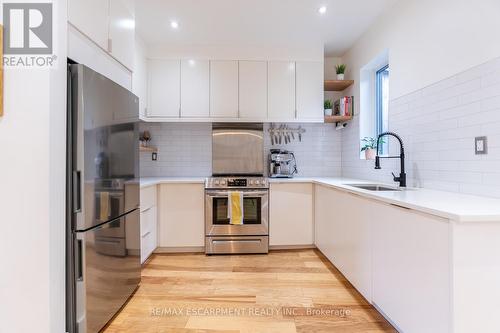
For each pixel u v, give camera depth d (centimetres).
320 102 330
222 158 346
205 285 224
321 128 369
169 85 324
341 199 229
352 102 332
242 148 347
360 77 312
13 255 133
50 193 132
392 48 244
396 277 149
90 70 149
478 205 125
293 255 297
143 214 256
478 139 156
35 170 131
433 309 121
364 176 302
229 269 258
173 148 360
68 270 144
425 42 200
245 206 304
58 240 137
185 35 302
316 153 370
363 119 313
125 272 190
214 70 326
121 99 184
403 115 228
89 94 148
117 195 178
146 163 358
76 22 150
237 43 323
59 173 137
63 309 141
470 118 162
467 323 109
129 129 196
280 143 365
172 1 237
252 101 328
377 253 169
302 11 255
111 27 191
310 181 310
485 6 151
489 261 109
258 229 303
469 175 163
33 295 132
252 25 281
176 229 302
